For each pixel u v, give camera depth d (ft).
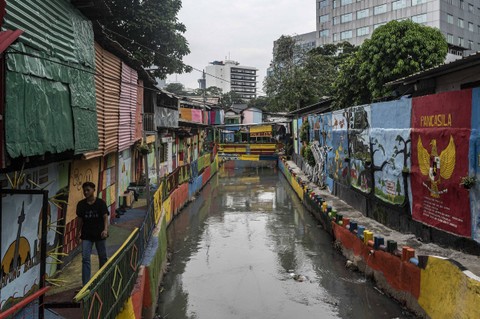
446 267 24.67
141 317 29.48
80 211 24.88
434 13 204.95
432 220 35.63
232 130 172.55
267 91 140.67
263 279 39.22
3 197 20.49
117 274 21.03
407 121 40.19
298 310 32.24
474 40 222.69
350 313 31.07
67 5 25.36
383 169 45.91
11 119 17.02
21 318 19.92
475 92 29.37
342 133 63.87
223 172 136.05
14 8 17.92
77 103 26.21
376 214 48.70
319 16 259.39
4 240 20.62
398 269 31.30
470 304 21.56
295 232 56.29
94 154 33.14
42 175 26.00
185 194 75.41
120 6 69.62
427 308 26.68
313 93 127.95
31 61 19.43
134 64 47.88
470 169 30.07
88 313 15.93
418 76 45.32
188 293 36.32
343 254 44.70
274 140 160.97
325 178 77.82
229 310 32.73
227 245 51.03
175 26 76.54
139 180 63.16
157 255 35.88
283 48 138.82
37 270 24.89
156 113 69.26
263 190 96.37
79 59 27.17
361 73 74.02
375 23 230.27
